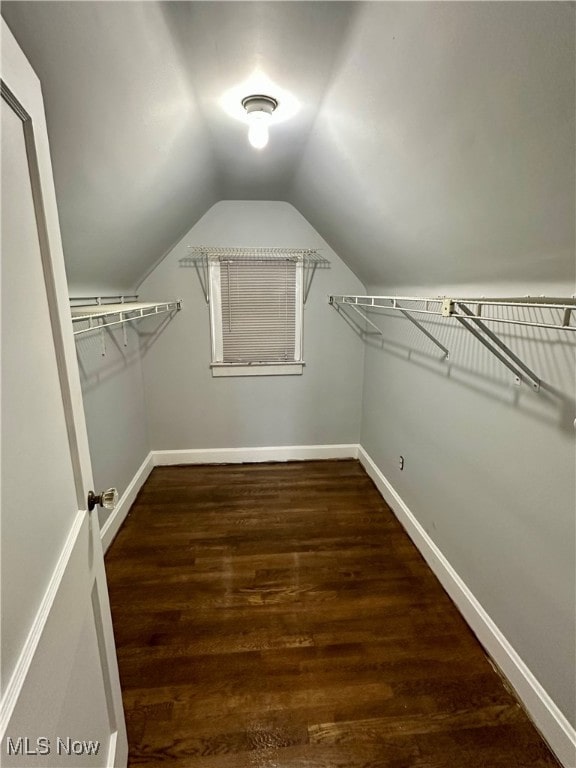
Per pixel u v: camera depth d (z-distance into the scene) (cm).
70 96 90
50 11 71
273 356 299
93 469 198
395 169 132
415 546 208
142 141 128
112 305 198
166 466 307
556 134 76
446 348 173
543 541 117
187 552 203
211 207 265
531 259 110
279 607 166
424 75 92
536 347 117
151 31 92
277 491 268
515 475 129
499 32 70
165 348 287
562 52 65
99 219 146
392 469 247
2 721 44
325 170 179
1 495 49
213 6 89
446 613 163
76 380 81
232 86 124
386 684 132
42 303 67
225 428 308
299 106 136
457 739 116
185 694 128
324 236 273
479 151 95
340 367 305
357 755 112
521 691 126
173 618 160
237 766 109
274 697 128
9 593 49
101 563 94
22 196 60
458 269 148
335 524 229
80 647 76
